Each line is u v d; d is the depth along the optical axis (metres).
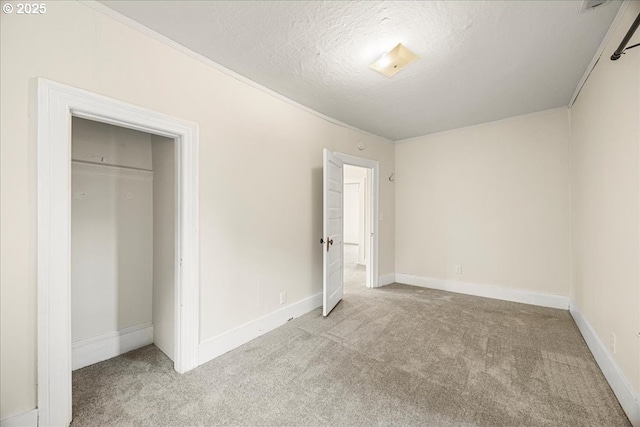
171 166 2.13
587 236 2.47
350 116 3.47
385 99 2.95
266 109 2.67
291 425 1.48
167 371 2.01
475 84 2.61
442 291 4.05
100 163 2.20
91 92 1.56
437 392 1.75
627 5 1.59
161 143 2.29
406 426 1.47
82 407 1.63
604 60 1.97
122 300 2.31
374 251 4.26
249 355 2.22
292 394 1.74
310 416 1.55
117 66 1.67
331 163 3.22
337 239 3.49
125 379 1.91
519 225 3.52
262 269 2.64
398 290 4.12
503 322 2.86
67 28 1.48
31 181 1.38
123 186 2.32
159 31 1.83
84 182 2.13
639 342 1.47
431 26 1.79
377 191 4.30
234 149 2.37
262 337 2.54
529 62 2.23
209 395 1.73
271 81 2.54
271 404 1.65
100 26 1.60
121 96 1.69
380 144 4.39
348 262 6.84
